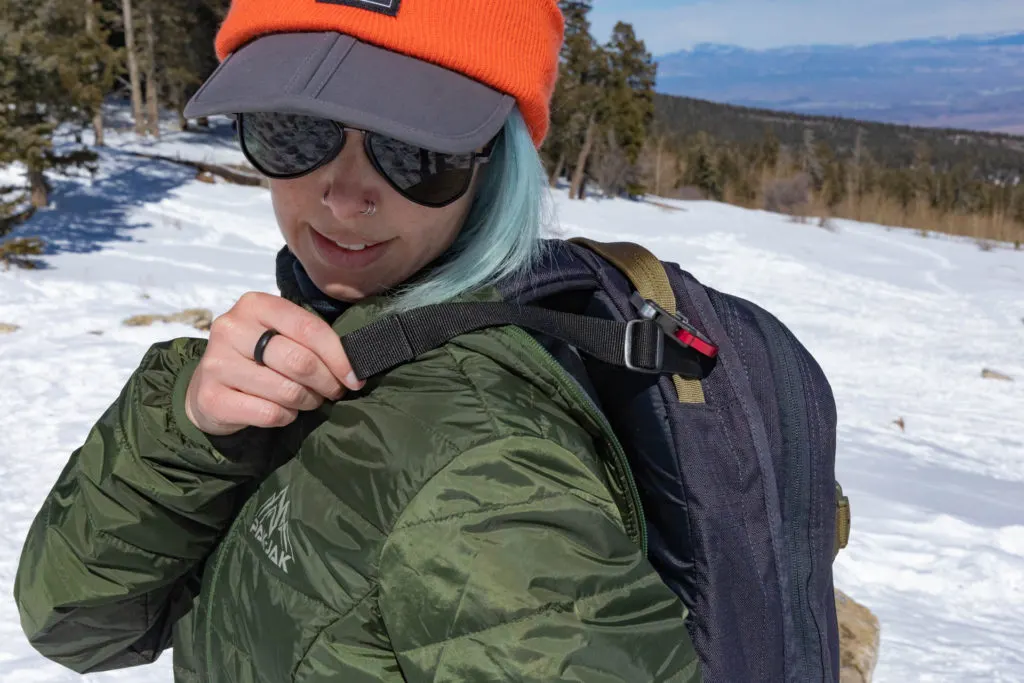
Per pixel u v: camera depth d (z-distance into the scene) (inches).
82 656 42.9
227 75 32.7
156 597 41.0
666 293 38.4
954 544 225.8
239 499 38.4
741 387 37.8
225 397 31.8
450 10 32.4
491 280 35.9
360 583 29.7
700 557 35.9
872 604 191.6
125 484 37.2
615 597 29.2
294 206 34.6
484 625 27.8
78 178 817.5
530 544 28.5
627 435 37.4
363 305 35.0
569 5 1162.0
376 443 30.5
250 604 33.1
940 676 160.1
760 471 36.9
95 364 303.1
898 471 295.0
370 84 31.2
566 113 1348.4
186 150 1069.8
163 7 1149.7
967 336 608.7
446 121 31.3
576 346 34.9
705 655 35.7
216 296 454.6
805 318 637.3
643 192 1465.3
